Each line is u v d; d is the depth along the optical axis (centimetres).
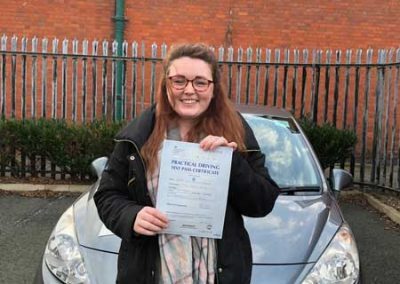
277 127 461
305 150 447
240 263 215
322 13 1028
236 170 210
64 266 311
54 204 693
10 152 775
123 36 998
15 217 634
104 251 314
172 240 211
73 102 834
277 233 332
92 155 761
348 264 314
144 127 216
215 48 1015
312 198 393
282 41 1027
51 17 985
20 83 966
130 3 995
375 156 791
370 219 671
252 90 998
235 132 215
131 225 205
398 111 923
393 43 1045
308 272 305
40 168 792
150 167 211
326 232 341
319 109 1016
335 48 1037
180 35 1009
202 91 211
